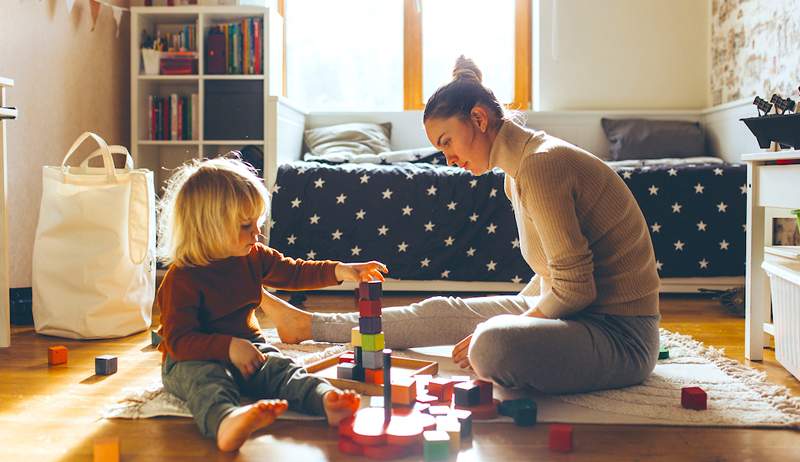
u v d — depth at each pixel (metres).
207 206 1.40
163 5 3.65
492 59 3.91
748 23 3.23
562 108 3.79
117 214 2.15
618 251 1.49
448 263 2.98
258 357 1.39
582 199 1.45
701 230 2.96
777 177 1.73
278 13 3.76
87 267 2.12
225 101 3.37
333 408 1.30
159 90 3.61
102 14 3.30
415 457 1.17
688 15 3.75
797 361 1.66
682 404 1.43
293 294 2.79
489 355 1.39
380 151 3.64
